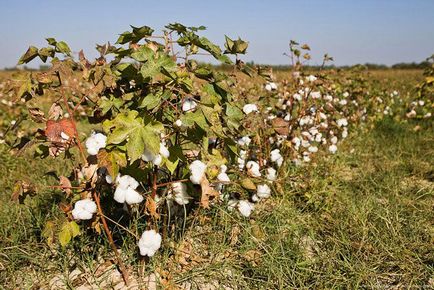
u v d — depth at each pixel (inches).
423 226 125.3
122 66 86.4
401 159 204.2
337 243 111.7
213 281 97.1
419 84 271.6
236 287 95.0
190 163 93.4
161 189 98.0
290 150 158.2
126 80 93.6
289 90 176.2
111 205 110.7
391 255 105.8
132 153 72.6
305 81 170.9
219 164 91.3
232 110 95.2
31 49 81.7
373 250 110.1
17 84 83.0
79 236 104.7
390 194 151.9
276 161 146.4
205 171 87.1
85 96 90.5
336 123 200.5
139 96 91.3
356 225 123.5
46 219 118.2
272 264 98.3
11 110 309.1
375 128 290.7
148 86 89.7
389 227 120.6
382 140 251.0
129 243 101.3
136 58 78.0
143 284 92.9
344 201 142.3
